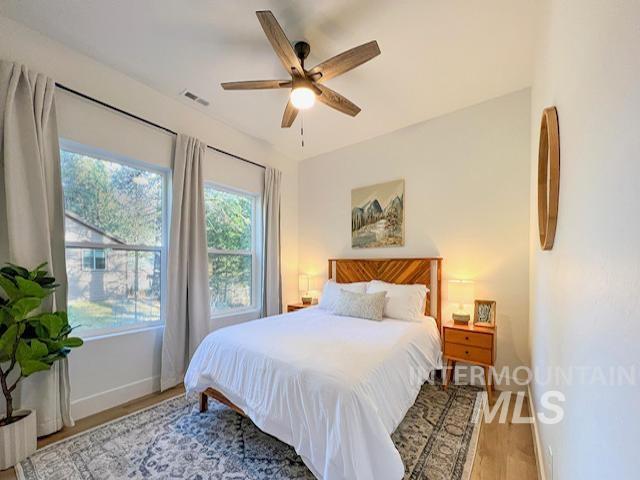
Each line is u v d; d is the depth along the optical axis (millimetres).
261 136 3723
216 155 3295
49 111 2047
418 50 2211
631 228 552
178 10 1877
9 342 1668
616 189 635
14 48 1959
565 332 1139
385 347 1938
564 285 1168
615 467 607
